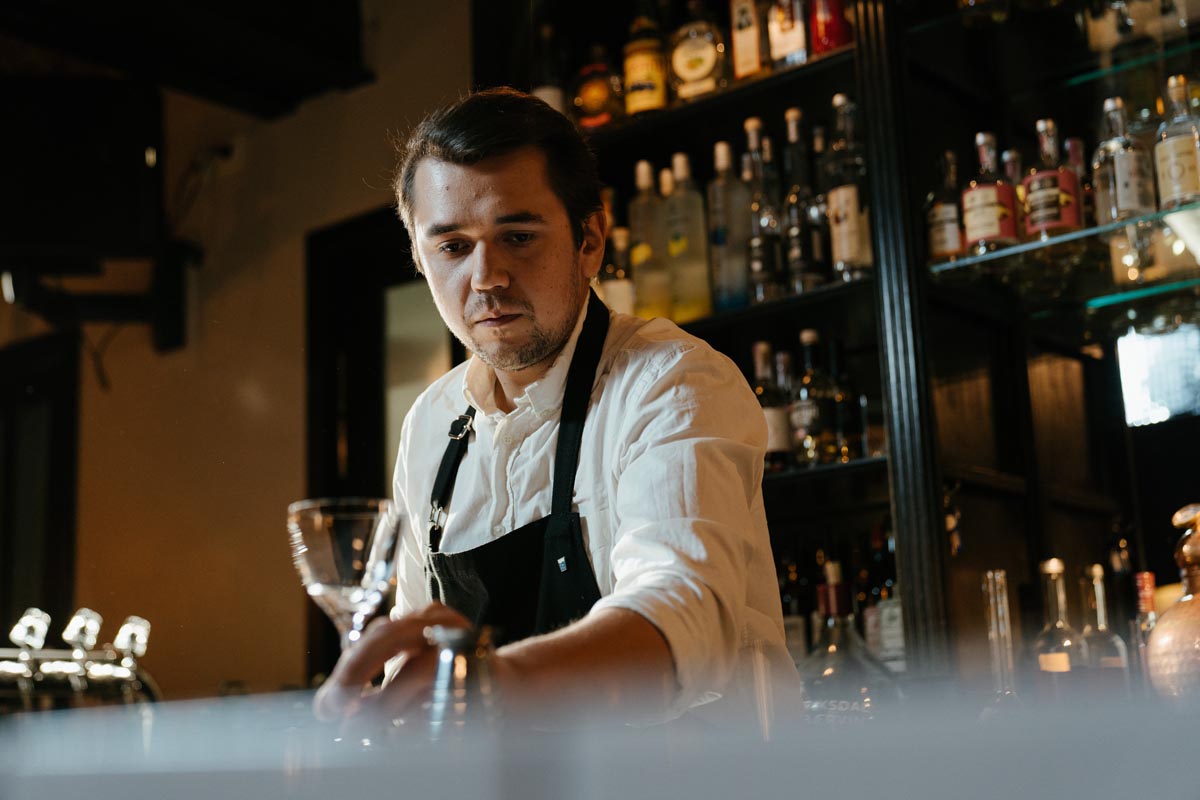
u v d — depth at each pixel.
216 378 4.55
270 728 0.99
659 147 3.05
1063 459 2.57
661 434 1.28
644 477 1.21
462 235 1.37
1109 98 2.55
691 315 2.85
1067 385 2.60
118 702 3.41
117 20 3.81
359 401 4.16
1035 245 2.30
